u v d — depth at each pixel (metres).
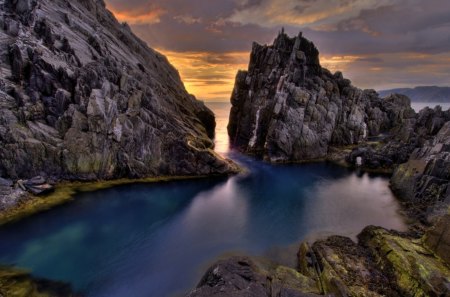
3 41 43.44
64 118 42.06
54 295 22.70
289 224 37.19
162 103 61.25
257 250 30.70
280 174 59.34
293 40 84.12
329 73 89.00
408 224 37.38
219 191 48.38
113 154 45.22
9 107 38.81
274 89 78.12
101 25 71.69
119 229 33.41
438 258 24.84
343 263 26.19
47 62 42.78
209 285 19.55
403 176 49.59
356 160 66.00
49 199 37.22
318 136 72.12
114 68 50.88
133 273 26.22
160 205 40.66
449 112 71.44
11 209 33.47
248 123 84.12
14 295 21.69
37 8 50.69
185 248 30.70
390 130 91.38
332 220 38.62
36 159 39.25
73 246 29.25
